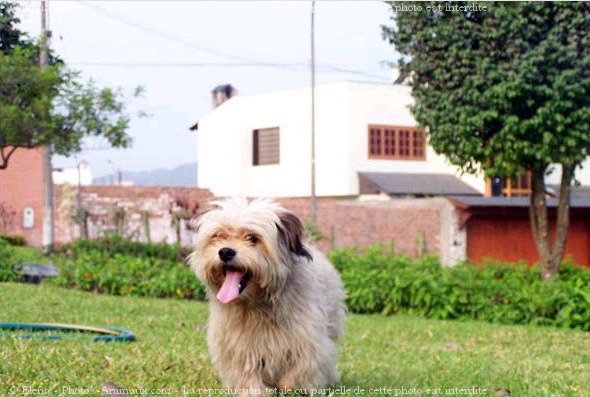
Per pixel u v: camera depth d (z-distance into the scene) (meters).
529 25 11.81
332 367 6.05
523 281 14.13
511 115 12.27
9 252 16.20
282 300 5.49
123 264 15.18
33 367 6.30
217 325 5.70
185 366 6.80
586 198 20.17
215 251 5.33
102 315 11.02
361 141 27.52
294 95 29.06
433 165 28.41
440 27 12.51
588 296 12.02
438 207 18.75
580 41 11.75
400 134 28.08
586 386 6.98
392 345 9.68
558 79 11.66
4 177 20.42
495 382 7.06
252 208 5.43
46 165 18.70
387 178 27.19
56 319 10.40
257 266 5.29
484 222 18.50
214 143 32.28
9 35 10.96
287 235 5.50
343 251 15.30
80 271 14.77
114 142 12.70
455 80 12.64
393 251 17.66
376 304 13.47
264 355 5.60
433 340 10.34
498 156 12.77
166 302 13.36
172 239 22.64
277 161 29.83
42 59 11.37
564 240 14.36
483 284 13.07
